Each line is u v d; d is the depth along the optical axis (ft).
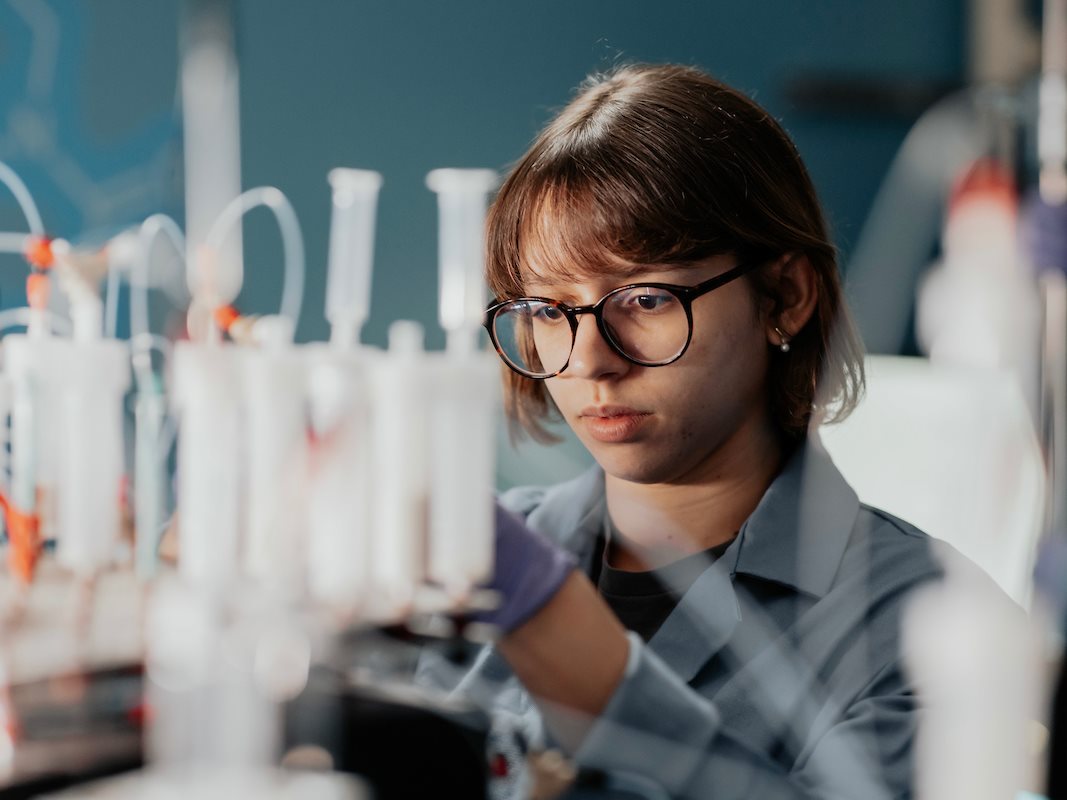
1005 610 2.58
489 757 2.02
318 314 6.72
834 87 7.97
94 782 1.81
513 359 3.33
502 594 2.30
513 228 3.06
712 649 2.97
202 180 2.41
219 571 2.14
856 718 2.65
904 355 4.09
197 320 2.35
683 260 2.87
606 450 3.05
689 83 3.08
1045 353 2.90
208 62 2.40
